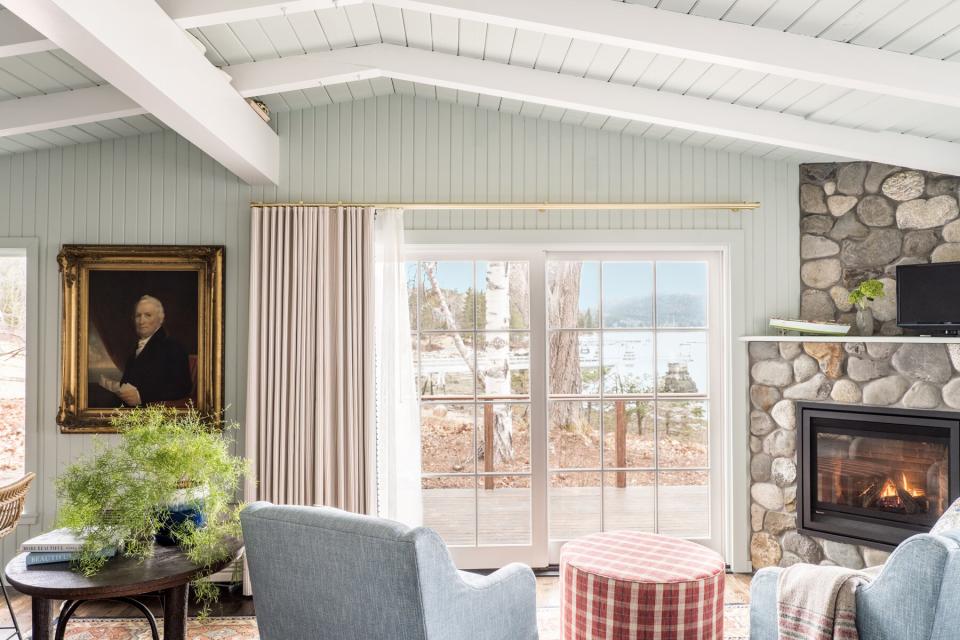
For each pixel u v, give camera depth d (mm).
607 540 2965
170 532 2414
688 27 2490
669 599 2488
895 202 3734
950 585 1859
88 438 3762
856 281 3814
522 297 4004
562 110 3693
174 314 3795
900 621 1915
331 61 3203
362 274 3779
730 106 3334
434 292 4004
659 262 4035
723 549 4008
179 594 2285
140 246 3779
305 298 3727
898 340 3445
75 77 3066
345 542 1948
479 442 3996
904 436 3451
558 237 3904
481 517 3988
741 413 3916
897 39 2496
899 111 3139
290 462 3672
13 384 4000
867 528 3564
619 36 2459
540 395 3982
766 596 2361
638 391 4027
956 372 3305
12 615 2863
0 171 3805
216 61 3137
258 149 3479
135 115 3475
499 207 3867
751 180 3955
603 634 2551
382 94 3867
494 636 2174
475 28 2893
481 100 3764
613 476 4023
